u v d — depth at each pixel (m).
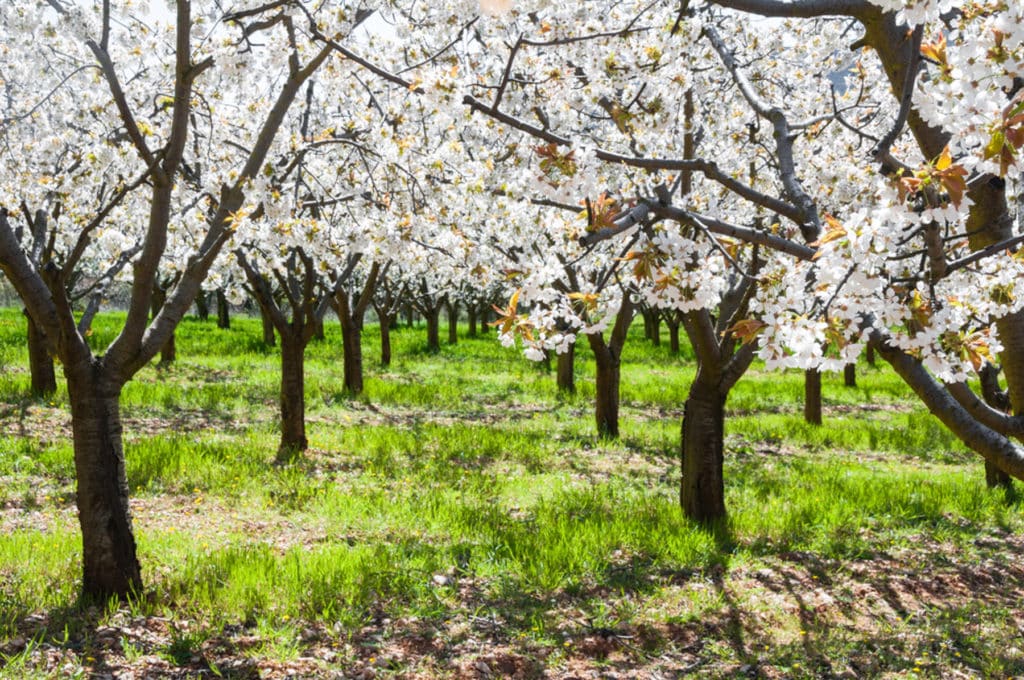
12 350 20.50
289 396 10.49
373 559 6.21
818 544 7.42
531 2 5.52
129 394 13.70
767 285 3.54
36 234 9.44
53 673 4.26
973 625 5.80
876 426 15.12
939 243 2.93
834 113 5.77
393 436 11.42
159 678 4.35
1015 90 3.07
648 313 37.16
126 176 7.65
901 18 2.67
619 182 5.32
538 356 3.69
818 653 5.22
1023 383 3.51
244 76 5.28
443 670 4.71
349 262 12.35
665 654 5.16
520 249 8.21
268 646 4.84
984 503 9.08
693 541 7.05
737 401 17.92
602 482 9.53
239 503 7.84
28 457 8.88
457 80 4.03
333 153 9.94
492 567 6.35
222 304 36.22
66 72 6.93
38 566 5.77
